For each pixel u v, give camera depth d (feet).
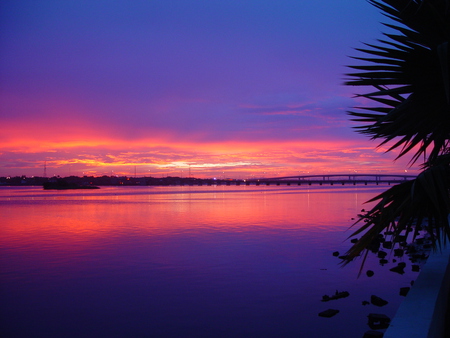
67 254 42.55
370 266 35.76
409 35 10.60
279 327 21.63
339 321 22.45
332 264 36.76
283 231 60.13
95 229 65.46
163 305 25.48
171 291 28.48
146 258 40.04
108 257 40.68
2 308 24.90
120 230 63.67
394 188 11.32
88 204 143.95
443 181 9.98
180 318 23.17
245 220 77.51
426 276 15.20
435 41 10.40
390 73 10.48
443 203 11.01
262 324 22.13
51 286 29.89
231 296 27.17
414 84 10.15
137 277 32.40
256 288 29.12
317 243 48.55
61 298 26.96
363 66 10.70
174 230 62.95
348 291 28.22
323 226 66.23
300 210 102.42
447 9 9.48
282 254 41.70
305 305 25.22
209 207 118.73
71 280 31.55
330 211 98.53
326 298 26.30
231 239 52.42
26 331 21.29
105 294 27.73
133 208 118.42
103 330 21.36
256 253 42.34
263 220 77.15
